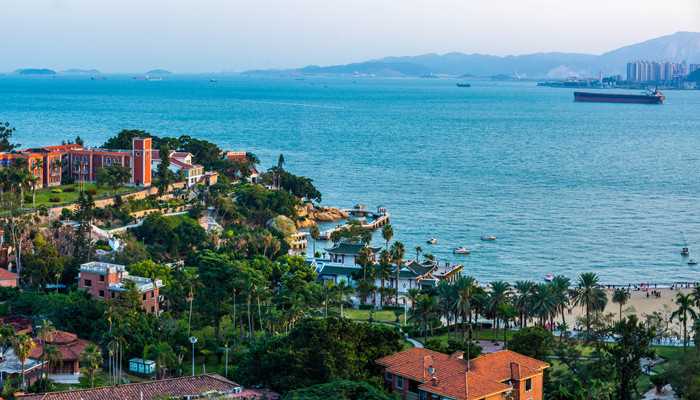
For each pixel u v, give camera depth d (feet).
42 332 495.41
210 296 589.32
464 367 434.30
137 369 520.83
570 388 465.47
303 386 444.14
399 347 490.49
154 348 522.06
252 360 475.72
